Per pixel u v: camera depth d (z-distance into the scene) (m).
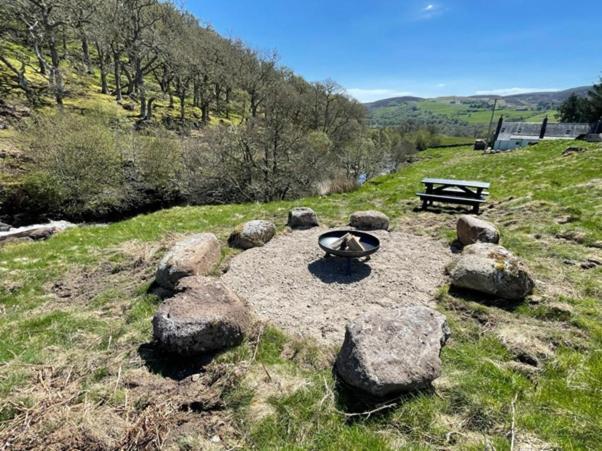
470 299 4.54
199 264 5.45
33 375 3.41
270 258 6.34
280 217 9.43
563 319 3.96
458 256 6.07
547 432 2.52
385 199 11.09
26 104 24.33
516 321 4.01
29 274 6.39
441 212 9.04
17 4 27.27
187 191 19.75
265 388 3.14
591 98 47.03
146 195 20.11
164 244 7.33
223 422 2.85
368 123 61.34
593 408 2.74
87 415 2.80
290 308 4.73
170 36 34.78
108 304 5.11
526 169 14.30
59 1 27.77
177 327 3.57
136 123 27.92
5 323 4.73
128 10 30.95
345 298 4.96
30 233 9.91
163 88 42.22
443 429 2.61
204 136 21.11
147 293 5.27
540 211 7.80
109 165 18.38
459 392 2.90
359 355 3.08
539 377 3.12
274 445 2.62
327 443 2.60
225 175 19.16
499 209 8.67
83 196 17.20
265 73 43.25
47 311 5.10
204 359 3.57
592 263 5.22
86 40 35.88
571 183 10.09
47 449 2.51
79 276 6.31
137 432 2.65
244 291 5.22
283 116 19.42
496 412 2.71
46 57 37.53
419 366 3.00
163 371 3.48
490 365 3.24
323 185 17.75
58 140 17.08
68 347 4.02
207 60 37.72
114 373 3.46
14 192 15.62
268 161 18.64
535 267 5.21
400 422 2.71
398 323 3.40
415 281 5.27
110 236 8.55
